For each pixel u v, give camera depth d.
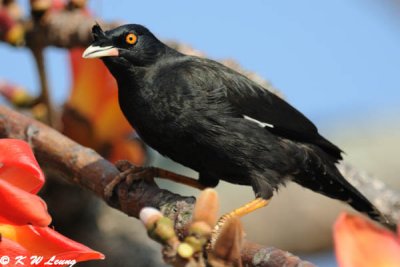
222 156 8.93
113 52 8.83
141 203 7.21
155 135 8.97
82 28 9.33
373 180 9.55
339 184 9.50
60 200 9.81
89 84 9.09
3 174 5.00
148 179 7.49
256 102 9.16
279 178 9.14
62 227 10.02
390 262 3.85
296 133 9.32
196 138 8.85
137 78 8.91
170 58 9.14
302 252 11.74
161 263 10.27
